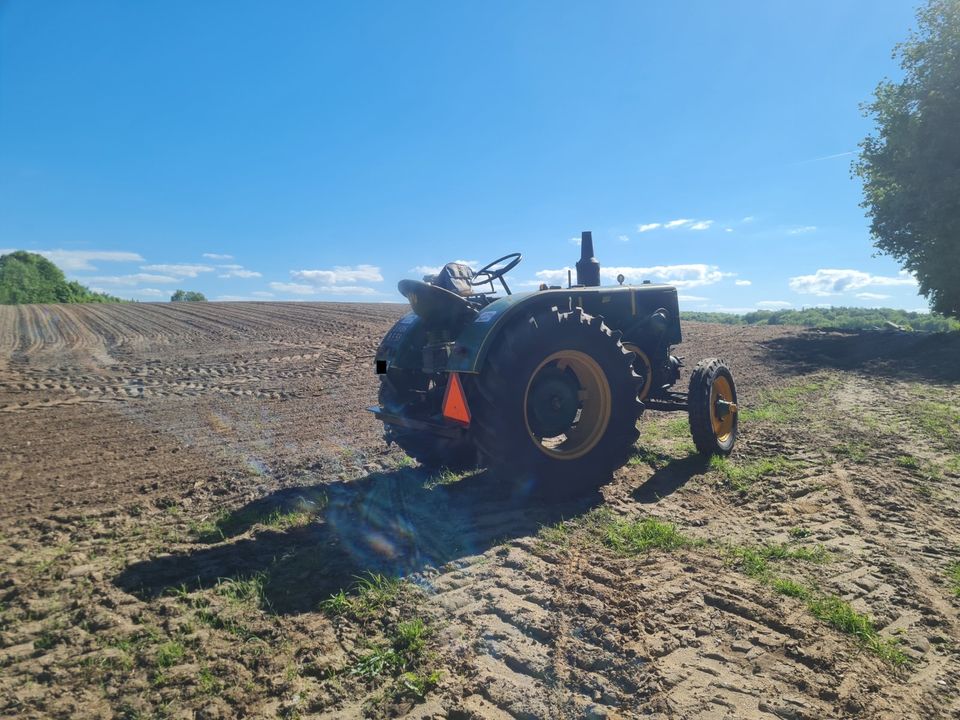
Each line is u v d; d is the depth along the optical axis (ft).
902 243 48.47
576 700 6.44
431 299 13.48
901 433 17.85
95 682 6.89
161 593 8.93
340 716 6.25
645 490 13.44
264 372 34.19
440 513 12.12
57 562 10.09
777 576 9.33
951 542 10.64
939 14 45.16
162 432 20.45
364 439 19.17
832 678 6.89
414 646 7.36
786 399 23.53
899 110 47.11
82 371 34.30
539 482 12.51
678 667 7.05
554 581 9.06
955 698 6.64
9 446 18.45
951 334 38.91
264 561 10.03
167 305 95.35
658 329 16.84
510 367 12.04
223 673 6.99
